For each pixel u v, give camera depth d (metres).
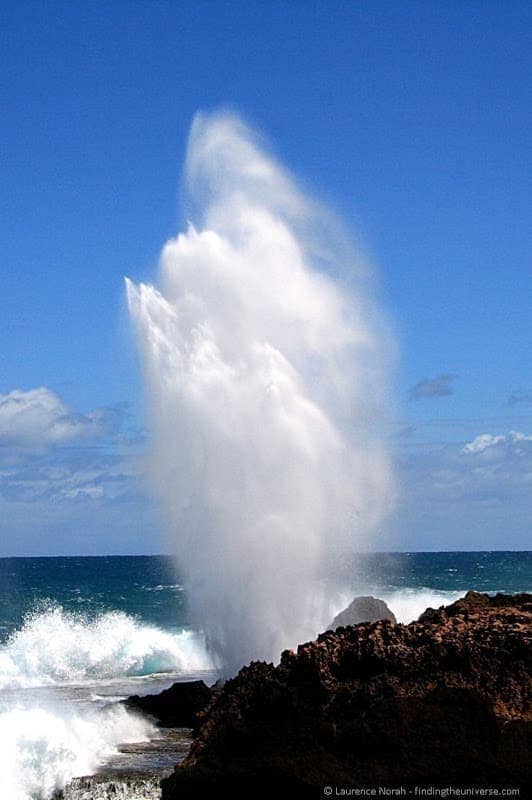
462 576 108.81
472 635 15.08
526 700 14.24
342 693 14.60
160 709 22.19
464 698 14.27
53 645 36.53
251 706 15.00
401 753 14.28
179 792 14.95
